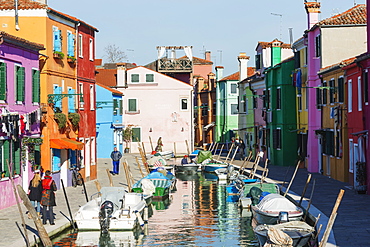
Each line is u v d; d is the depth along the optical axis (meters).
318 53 40.31
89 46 38.47
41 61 30.66
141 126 69.81
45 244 18.12
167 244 20.81
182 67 74.38
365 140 29.61
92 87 39.06
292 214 22.11
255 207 23.95
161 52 74.31
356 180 29.77
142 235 22.22
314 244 18.98
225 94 75.31
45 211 21.56
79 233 22.16
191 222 25.03
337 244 17.89
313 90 41.72
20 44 26.06
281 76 48.28
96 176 39.38
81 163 35.91
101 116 61.47
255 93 58.84
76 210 24.75
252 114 60.78
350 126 32.78
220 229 23.42
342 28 39.22
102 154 61.81
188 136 69.88
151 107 69.88
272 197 23.36
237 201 31.19
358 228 20.23
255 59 58.94
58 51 31.98
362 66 29.34
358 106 30.81
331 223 17.28
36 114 27.86
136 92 69.69
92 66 38.97
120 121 65.88
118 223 22.47
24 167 26.83
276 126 49.94
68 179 33.66
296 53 45.59
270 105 51.06
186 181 42.41
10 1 31.20
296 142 48.19
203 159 52.91
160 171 37.88
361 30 39.12
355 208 24.44
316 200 27.02
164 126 69.88
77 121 34.19
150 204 30.16
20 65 26.34
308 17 42.97
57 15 32.12
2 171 24.50
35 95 28.36
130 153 68.12
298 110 47.16
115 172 42.47
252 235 22.22
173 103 69.88
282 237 17.22
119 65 69.50
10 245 17.78
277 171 43.22
